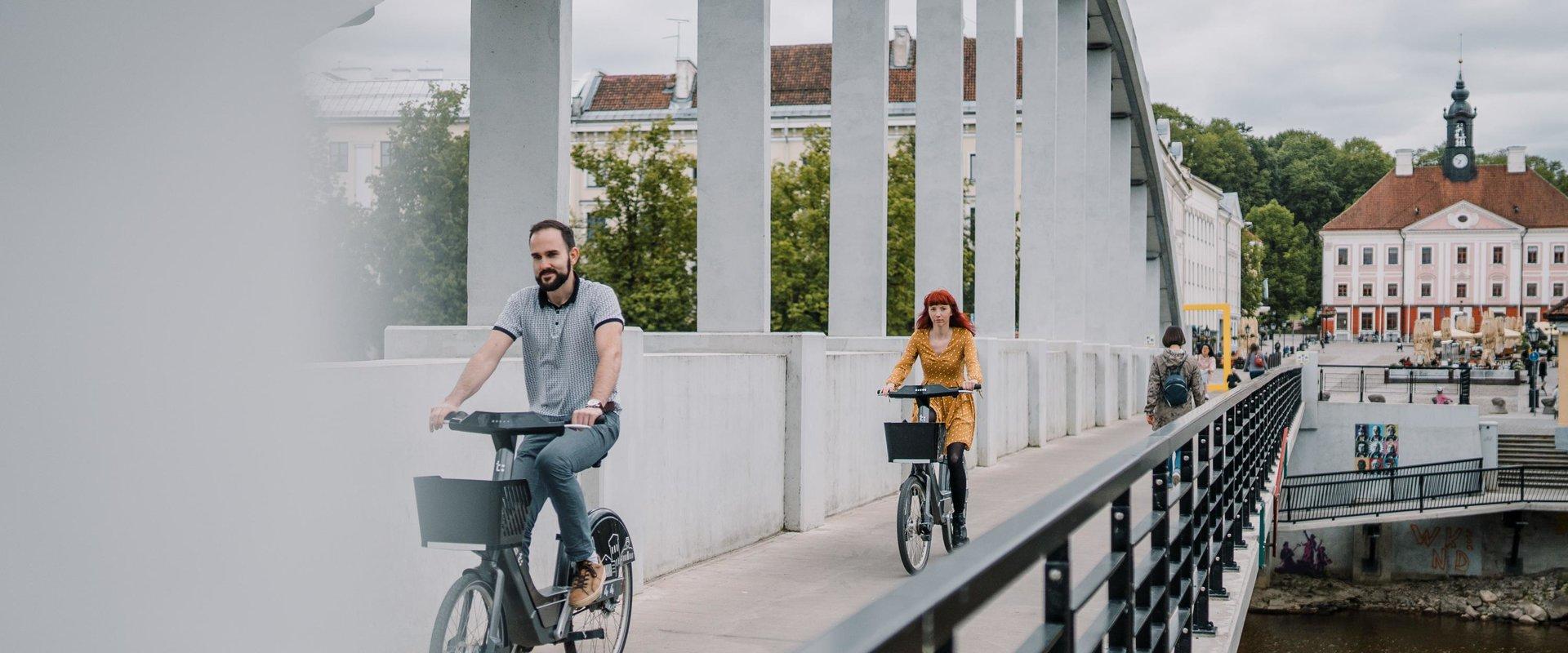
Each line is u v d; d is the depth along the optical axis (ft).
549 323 16.34
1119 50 103.35
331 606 14.99
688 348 31.27
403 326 21.43
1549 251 453.17
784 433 30.68
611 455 21.56
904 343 42.78
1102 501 9.44
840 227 47.03
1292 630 116.78
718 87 36.06
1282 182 482.69
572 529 15.88
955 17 56.24
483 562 14.85
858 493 36.24
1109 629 11.76
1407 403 143.23
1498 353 229.86
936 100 56.54
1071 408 71.56
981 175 66.33
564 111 27.86
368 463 15.66
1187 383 40.40
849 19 46.83
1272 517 49.93
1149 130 120.98
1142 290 132.57
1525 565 126.72
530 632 15.16
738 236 36.01
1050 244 75.31
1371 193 470.39
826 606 22.20
